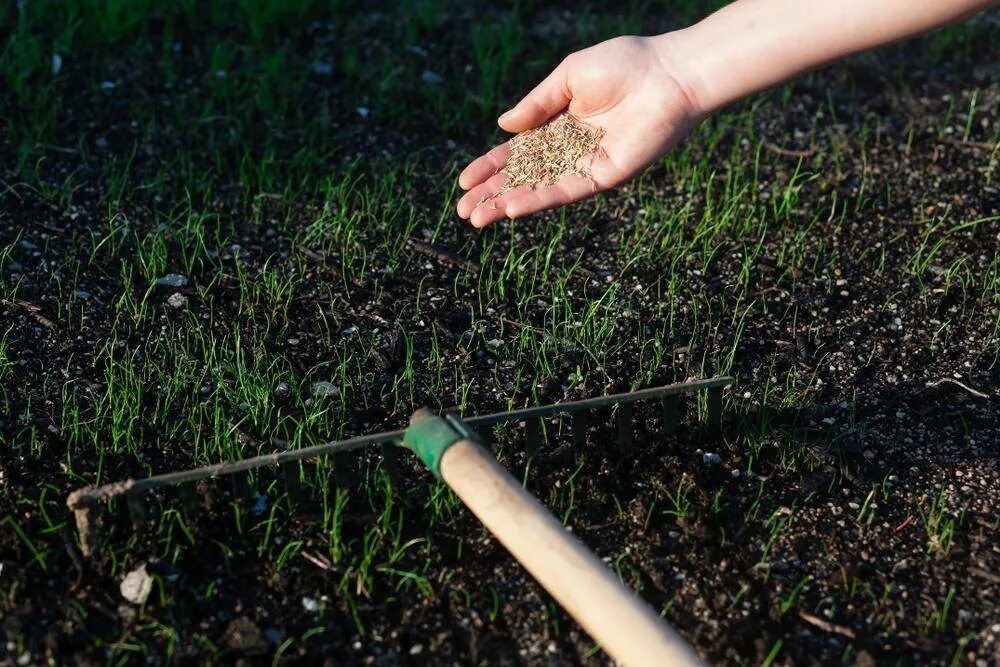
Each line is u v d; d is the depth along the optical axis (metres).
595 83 1.04
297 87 1.40
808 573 0.94
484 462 0.86
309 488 0.98
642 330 1.13
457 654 0.89
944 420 1.05
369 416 1.05
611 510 0.98
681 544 0.96
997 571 0.94
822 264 1.20
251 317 1.13
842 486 1.00
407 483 0.99
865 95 1.42
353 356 1.10
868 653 0.89
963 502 0.99
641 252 1.21
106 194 1.25
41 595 0.91
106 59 1.42
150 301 1.14
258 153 1.32
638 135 1.04
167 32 1.45
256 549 0.94
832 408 1.06
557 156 1.07
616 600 0.80
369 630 0.90
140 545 0.94
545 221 1.25
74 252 1.19
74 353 1.09
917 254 1.20
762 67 1.00
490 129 1.37
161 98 1.38
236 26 1.50
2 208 1.23
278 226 1.24
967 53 1.49
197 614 0.91
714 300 1.16
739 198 1.27
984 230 1.23
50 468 0.99
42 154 1.29
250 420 1.04
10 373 1.06
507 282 1.18
